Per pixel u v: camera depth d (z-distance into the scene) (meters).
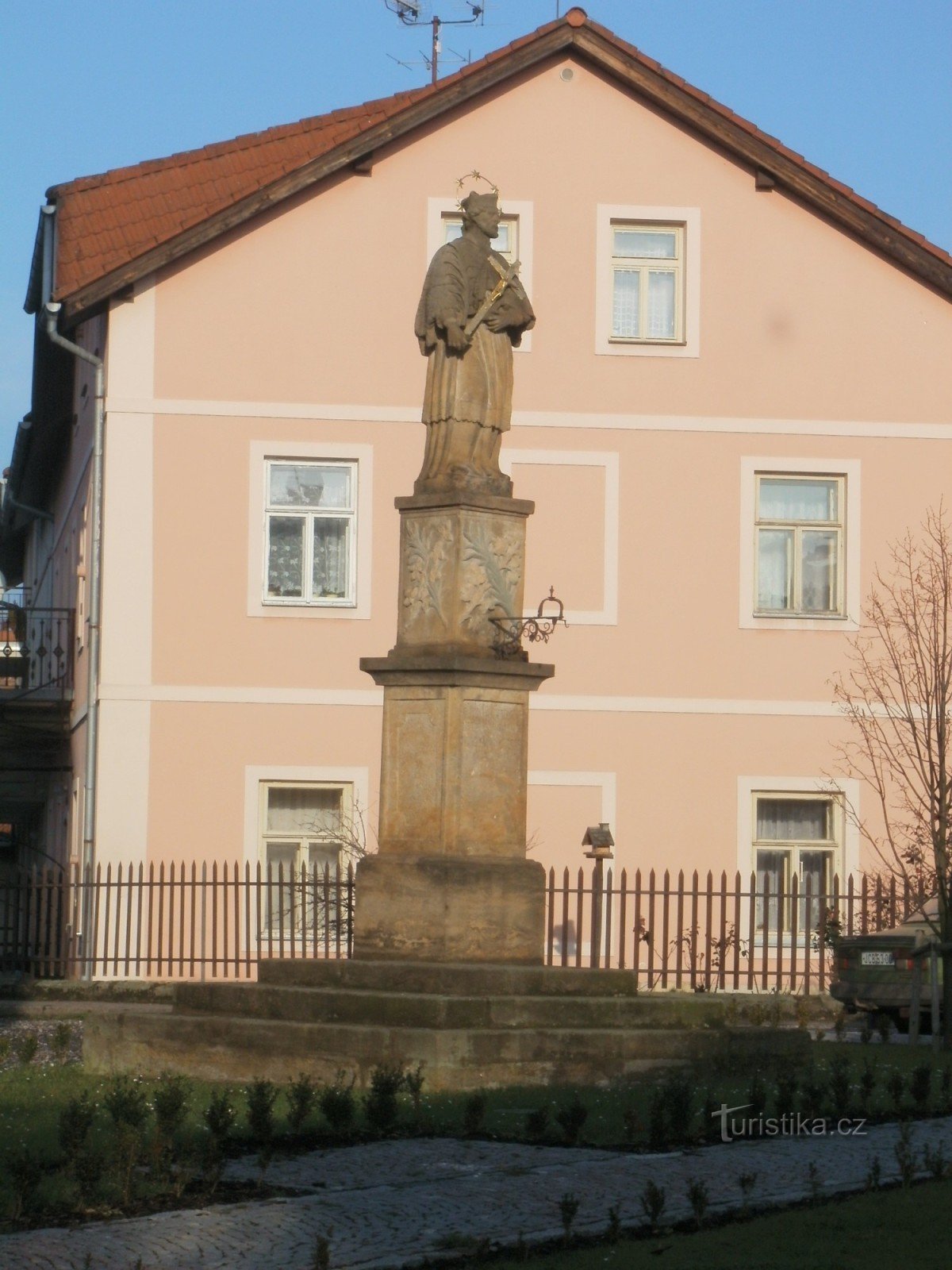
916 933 21.22
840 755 25.72
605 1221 9.09
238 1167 10.27
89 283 24.91
